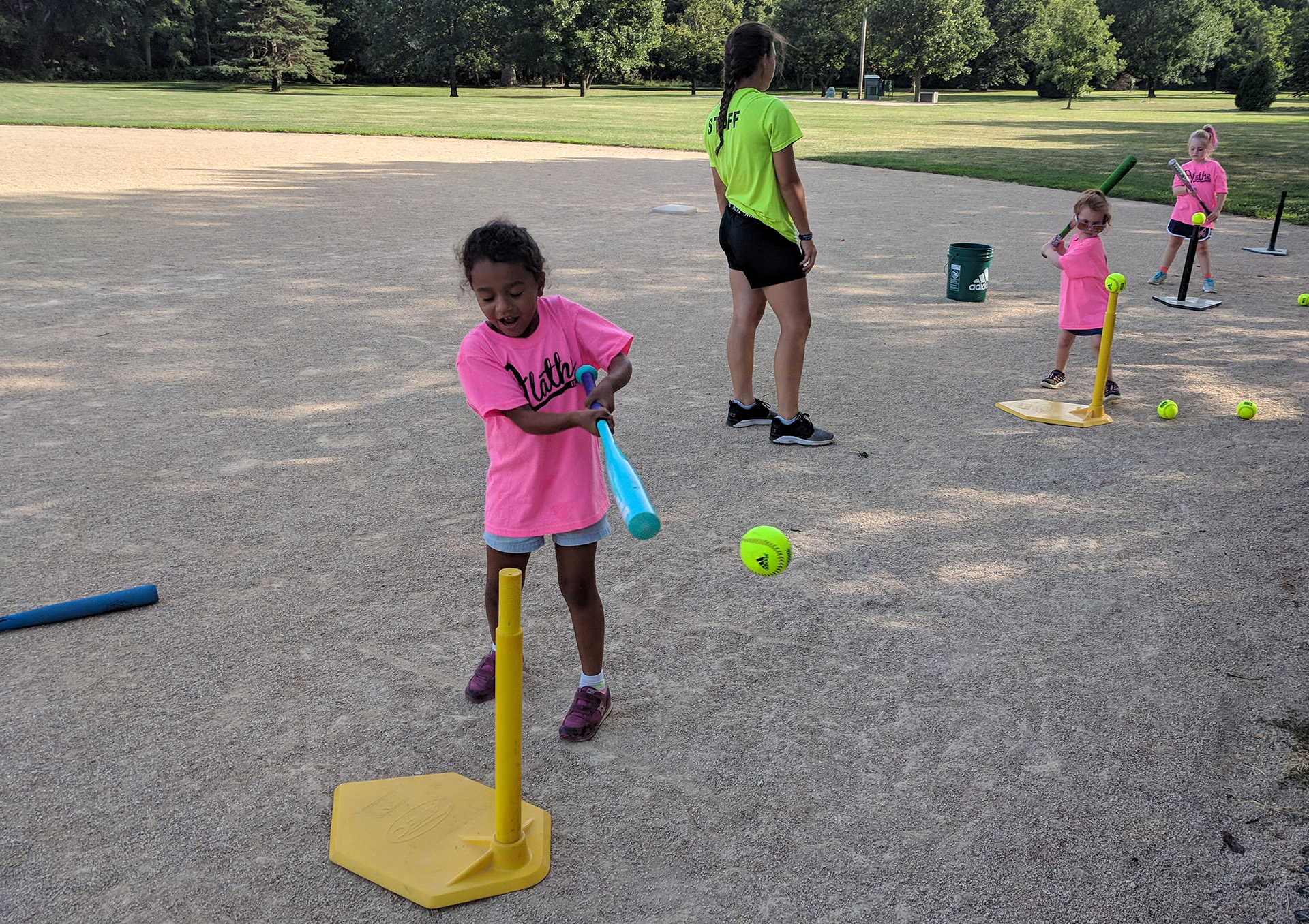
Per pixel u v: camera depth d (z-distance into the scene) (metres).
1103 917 2.22
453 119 31.33
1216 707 2.99
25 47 61.50
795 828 2.51
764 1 73.81
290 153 20.69
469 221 12.29
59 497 4.46
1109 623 3.48
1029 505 4.50
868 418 5.68
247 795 2.61
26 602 3.57
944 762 2.75
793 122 4.73
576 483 2.72
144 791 2.62
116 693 3.04
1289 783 2.65
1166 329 7.77
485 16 52.62
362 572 3.83
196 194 14.52
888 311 8.33
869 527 4.27
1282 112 44.78
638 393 6.11
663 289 8.88
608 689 3.08
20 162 17.92
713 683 3.14
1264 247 11.50
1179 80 72.38
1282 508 4.44
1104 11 68.75
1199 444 5.26
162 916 2.21
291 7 54.28
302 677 3.14
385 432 5.34
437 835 2.43
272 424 5.43
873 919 2.21
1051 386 6.18
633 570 3.89
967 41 60.78
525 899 2.28
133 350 6.75
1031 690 3.09
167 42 67.19
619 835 2.49
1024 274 9.85
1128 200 15.18
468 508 4.43
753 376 6.44
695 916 2.23
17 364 6.39
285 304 8.12
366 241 10.91
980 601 3.64
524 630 3.45
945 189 16.31
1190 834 2.47
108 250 10.21
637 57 56.75
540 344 2.66
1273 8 75.62
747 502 4.53
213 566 3.86
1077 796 2.61
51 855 2.39
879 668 3.22
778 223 4.91
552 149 22.41
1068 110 46.66
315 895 2.29
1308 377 6.48
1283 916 2.21
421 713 2.98
